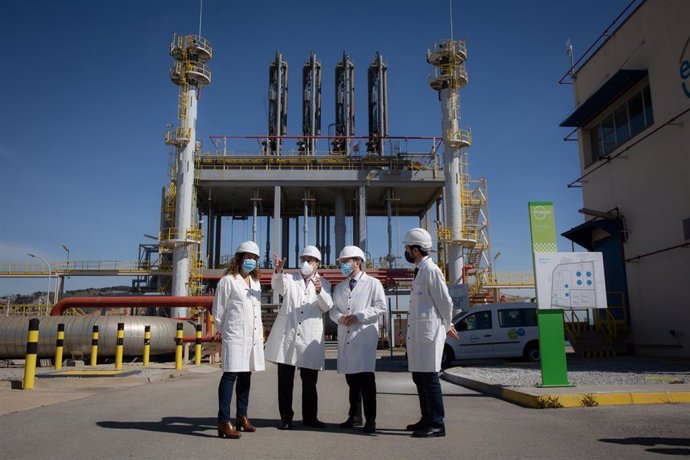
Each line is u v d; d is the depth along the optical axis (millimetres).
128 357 21094
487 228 46094
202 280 45594
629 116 20125
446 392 10195
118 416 6898
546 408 7738
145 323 20812
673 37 17156
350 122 52000
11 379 11430
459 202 44625
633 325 19047
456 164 45188
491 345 17672
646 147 18562
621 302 19781
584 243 22203
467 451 4965
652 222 18188
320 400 9094
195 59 45812
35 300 56406
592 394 7945
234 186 46969
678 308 16906
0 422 6383
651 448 5059
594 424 6375
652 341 18062
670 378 10438
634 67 19234
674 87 17109
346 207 56188
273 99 52719
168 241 43250
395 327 34500
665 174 17531
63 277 49781
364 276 6512
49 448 4973
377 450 5000
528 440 5465
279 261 6582
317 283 6664
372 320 6234
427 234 6180
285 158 47750
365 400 5996
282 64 53219
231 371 5703
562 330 9438
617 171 20266
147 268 49406
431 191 50969
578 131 23156
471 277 46406
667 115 17453
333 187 48375
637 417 6824
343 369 6160
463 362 19031
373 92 54250
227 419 5629
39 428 5988
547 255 9648
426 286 5949
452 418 6926
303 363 6270
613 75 18891
